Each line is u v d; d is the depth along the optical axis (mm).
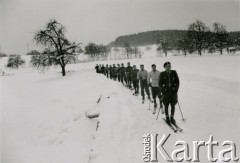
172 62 38500
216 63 28438
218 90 11688
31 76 42188
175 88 7172
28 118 14500
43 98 19688
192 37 48625
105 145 6527
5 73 52656
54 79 33875
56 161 8531
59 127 12016
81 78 28781
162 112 8367
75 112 13305
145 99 11117
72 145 9172
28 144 10688
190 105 9234
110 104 9797
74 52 37844
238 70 18562
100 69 31641
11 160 9219
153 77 9062
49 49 37094
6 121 13617
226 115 7633
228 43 45719
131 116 7969
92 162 5941
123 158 5688
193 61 35438
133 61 54094
